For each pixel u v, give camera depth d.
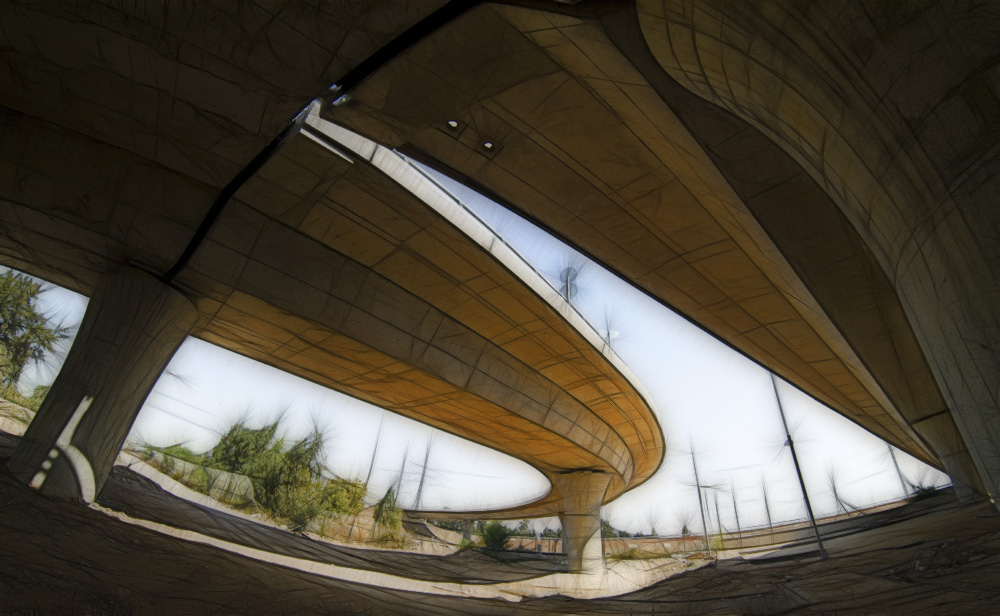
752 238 15.87
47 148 16.97
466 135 15.16
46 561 10.12
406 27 11.66
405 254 21.14
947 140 5.09
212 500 26.12
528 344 26.81
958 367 5.23
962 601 11.94
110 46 13.23
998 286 4.73
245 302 20.89
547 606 19.06
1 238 19.03
